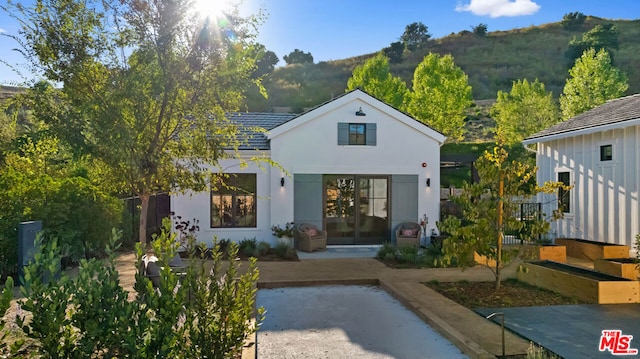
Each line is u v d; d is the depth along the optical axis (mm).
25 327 3426
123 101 7133
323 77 74438
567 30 94188
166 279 3686
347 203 14789
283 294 8695
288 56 81438
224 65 7574
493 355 5195
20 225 8570
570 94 27375
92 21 7211
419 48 91375
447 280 9406
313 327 6566
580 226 14078
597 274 8508
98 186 8633
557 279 8281
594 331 6086
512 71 72812
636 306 7395
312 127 14469
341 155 14633
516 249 8711
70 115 7000
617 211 12578
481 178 8359
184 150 7816
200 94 7598
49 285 3578
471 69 76562
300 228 14070
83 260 4062
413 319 6977
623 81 27203
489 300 7789
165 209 16188
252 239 14023
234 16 7680
